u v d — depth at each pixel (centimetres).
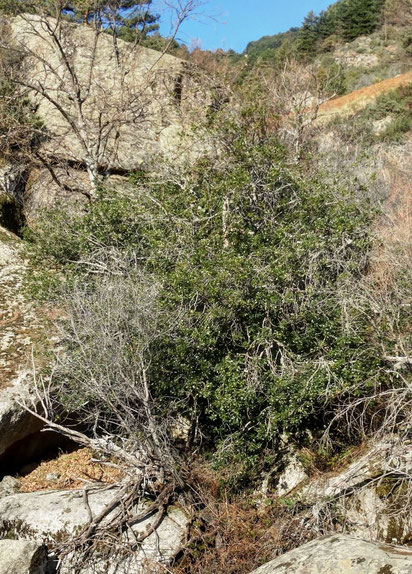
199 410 697
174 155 1230
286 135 1273
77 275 803
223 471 666
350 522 586
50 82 1509
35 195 1338
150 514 594
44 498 634
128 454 623
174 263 751
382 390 677
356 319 692
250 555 573
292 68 1648
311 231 765
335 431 698
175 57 1631
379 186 1109
